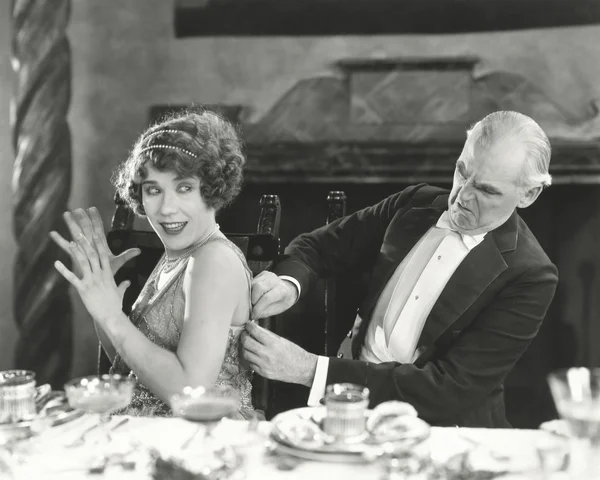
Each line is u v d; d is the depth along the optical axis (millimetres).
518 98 3619
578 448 1244
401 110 3662
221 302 1649
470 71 3627
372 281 2191
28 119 3625
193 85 3811
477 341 1936
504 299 1966
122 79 3836
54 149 3660
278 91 3756
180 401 1227
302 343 2758
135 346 1599
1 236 3949
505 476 1190
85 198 3875
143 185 1726
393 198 2334
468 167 1950
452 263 2043
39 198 3654
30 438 1275
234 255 1733
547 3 3566
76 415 1433
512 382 3703
